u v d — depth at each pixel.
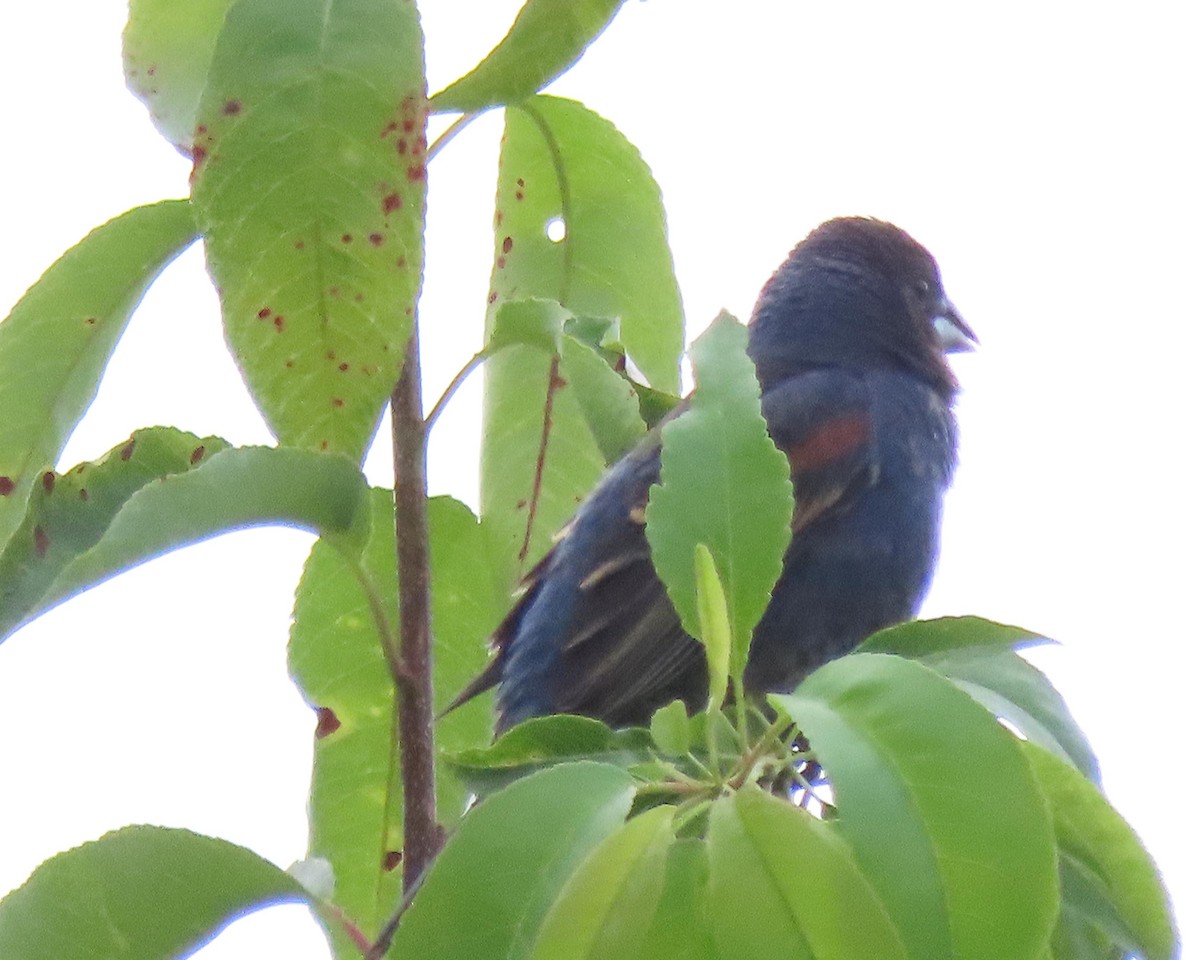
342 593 7.31
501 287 8.05
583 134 7.84
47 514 5.54
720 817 3.99
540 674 9.25
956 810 3.92
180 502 5.21
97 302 6.66
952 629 5.31
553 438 8.01
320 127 5.77
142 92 7.01
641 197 7.95
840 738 4.00
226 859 5.37
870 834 3.89
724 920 3.94
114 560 5.09
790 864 3.94
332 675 7.35
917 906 3.86
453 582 7.59
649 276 8.02
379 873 7.35
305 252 5.78
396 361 5.82
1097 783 5.13
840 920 3.90
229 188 5.77
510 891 4.18
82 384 6.74
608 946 3.99
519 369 7.98
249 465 5.35
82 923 5.31
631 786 4.29
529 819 4.23
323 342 5.80
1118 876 4.57
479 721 8.28
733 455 4.73
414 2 5.87
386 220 5.78
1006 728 3.97
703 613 4.41
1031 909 3.86
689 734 4.62
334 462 5.54
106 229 6.56
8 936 5.26
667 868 4.21
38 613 5.05
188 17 7.00
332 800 7.37
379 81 5.78
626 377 7.54
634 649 9.09
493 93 6.26
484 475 8.06
